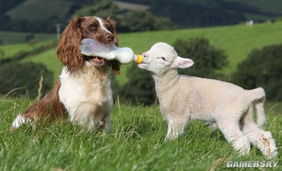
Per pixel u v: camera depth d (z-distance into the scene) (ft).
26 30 408.26
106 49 27.45
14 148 21.26
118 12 326.03
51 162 20.20
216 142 27.02
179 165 21.79
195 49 144.56
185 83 28.94
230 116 26.89
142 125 30.68
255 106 27.84
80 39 27.76
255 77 168.96
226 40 235.81
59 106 27.84
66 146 21.58
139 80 145.79
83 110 27.55
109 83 28.43
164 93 29.07
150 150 22.62
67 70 28.19
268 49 172.96
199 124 31.50
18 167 19.77
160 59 28.55
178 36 252.01
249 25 253.44
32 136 23.34
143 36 253.24
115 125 30.07
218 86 28.09
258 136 26.91
